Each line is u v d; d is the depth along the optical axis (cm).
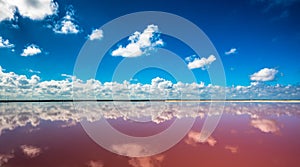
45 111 2256
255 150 734
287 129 1112
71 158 646
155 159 648
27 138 903
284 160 634
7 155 672
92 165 591
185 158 654
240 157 662
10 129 1105
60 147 768
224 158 653
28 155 671
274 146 784
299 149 744
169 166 593
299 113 1944
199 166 589
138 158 653
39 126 1201
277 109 2452
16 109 2588
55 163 603
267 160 633
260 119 1504
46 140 871
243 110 2306
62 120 1459
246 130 1087
